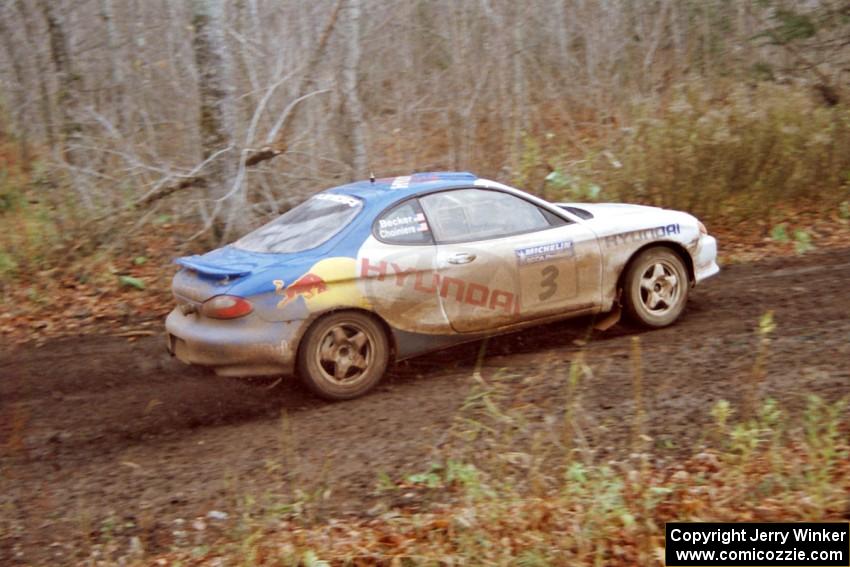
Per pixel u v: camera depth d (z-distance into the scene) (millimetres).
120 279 9445
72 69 12703
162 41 13867
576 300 7023
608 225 7152
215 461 5586
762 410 5457
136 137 12242
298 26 13016
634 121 11742
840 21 13234
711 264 7676
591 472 4891
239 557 4398
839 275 8805
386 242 6480
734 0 14906
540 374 6477
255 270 6184
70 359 7766
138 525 4840
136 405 6688
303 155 11180
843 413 5375
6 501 5223
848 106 11797
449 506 4793
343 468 5309
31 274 9641
